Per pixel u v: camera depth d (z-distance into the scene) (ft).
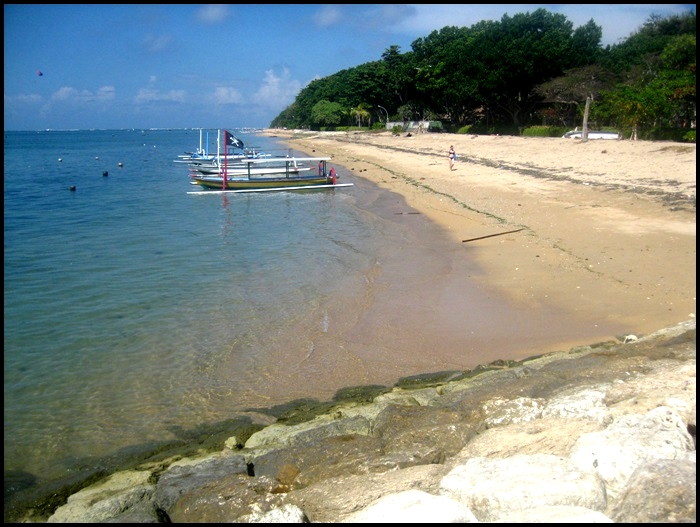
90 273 46.09
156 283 43.11
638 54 174.81
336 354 30.35
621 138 126.93
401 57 295.48
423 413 21.30
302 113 473.67
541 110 184.14
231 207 82.28
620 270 41.19
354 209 77.46
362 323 34.50
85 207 83.30
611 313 33.99
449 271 44.55
